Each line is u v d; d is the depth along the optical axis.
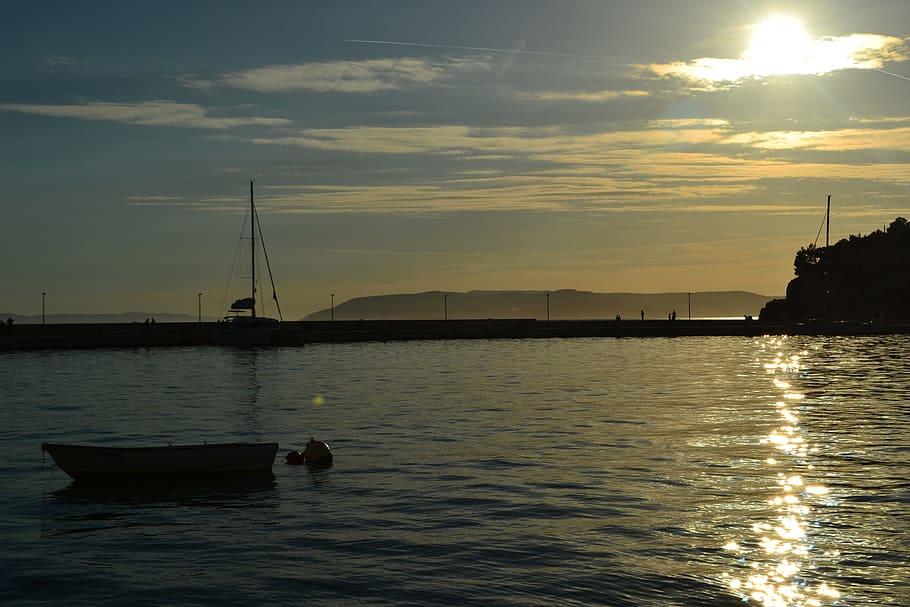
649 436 34.44
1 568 18.31
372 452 31.30
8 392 52.50
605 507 22.77
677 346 105.25
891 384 56.75
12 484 26.67
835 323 133.62
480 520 21.64
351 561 18.55
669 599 16.23
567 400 47.62
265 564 18.44
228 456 27.61
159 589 16.98
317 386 56.16
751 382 58.44
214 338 99.38
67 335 99.75
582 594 16.50
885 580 17.12
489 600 16.25
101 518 22.50
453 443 33.09
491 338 119.19
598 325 132.38
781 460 29.14
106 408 44.53
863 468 27.67
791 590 16.64
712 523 21.11
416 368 71.31
